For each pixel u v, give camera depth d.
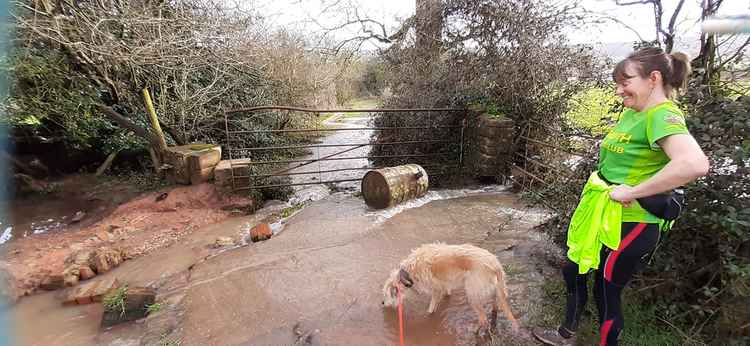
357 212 5.07
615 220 1.81
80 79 5.51
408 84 7.18
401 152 6.84
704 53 2.96
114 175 6.90
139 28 5.07
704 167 1.49
